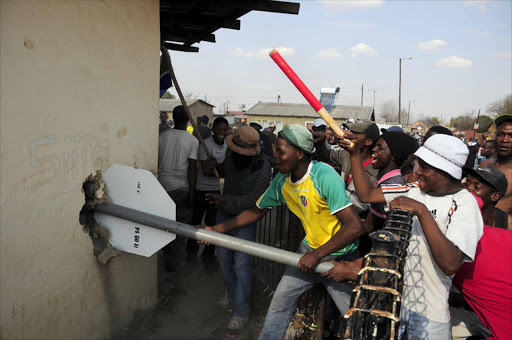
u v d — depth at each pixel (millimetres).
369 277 1535
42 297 2098
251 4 3973
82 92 2301
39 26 1931
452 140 1836
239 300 3236
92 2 2344
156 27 3135
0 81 1722
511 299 1908
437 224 1741
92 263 2553
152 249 2570
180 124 4191
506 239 1901
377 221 2641
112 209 2547
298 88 2090
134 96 2889
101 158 2539
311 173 2355
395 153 2695
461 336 2270
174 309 3516
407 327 2023
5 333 1852
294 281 2525
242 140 3131
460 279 2016
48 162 2068
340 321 3033
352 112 33281
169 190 4098
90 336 2574
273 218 4973
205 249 4387
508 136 3732
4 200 1797
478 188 2189
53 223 2148
